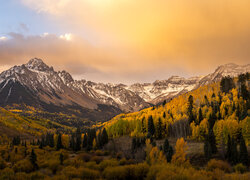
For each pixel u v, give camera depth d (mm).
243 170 34031
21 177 26438
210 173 23562
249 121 65375
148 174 23656
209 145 50281
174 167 24562
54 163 36094
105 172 26922
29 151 73250
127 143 83375
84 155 52500
